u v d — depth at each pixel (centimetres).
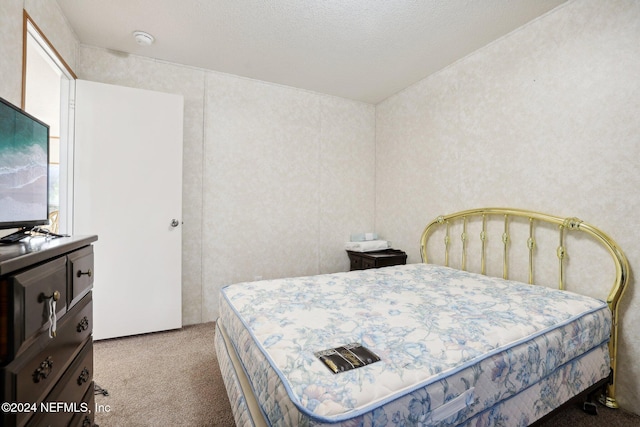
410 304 155
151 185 249
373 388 86
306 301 159
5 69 134
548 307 148
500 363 108
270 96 308
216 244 288
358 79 298
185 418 152
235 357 146
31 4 158
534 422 119
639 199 157
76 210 225
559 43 189
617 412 157
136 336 249
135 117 243
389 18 203
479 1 185
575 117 182
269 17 204
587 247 178
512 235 218
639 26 156
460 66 256
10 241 103
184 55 256
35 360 79
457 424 96
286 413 83
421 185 299
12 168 102
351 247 336
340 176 348
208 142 283
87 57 240
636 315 158
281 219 317
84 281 114
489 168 233
